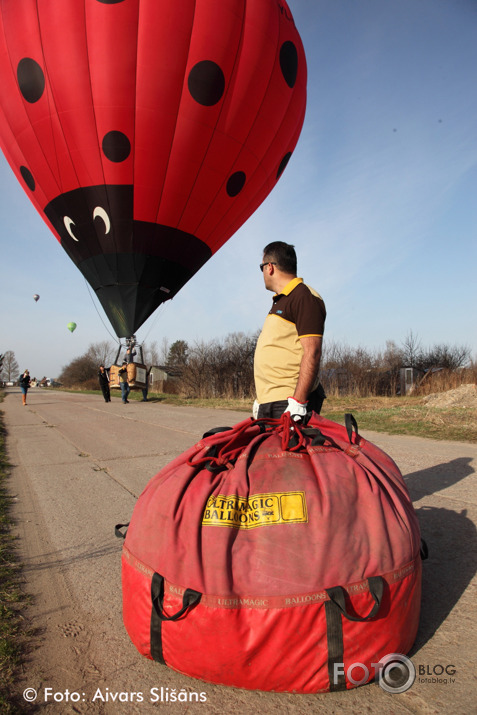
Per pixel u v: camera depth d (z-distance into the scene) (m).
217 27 10.28
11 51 10.66
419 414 8.98
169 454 6.19
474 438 6.49
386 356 21.59
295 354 2.26
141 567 1.78
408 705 1.57
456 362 21.66
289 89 11.70
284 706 1.58
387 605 1.62
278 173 13.10
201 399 18.34
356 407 11.84
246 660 1.57
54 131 11.06
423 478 4.31
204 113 10.75
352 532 1.63
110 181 11.45
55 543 3.21
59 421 11.45
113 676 1.80
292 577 1.55
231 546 1.63
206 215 12.45
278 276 2.38
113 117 10.66
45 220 13.40
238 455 1.92
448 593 2.27
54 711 1.62
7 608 2.33
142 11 10.10
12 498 4.35
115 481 4.86
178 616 1.60
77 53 10.27
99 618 2.24
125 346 18.03
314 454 1.81
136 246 12.49
